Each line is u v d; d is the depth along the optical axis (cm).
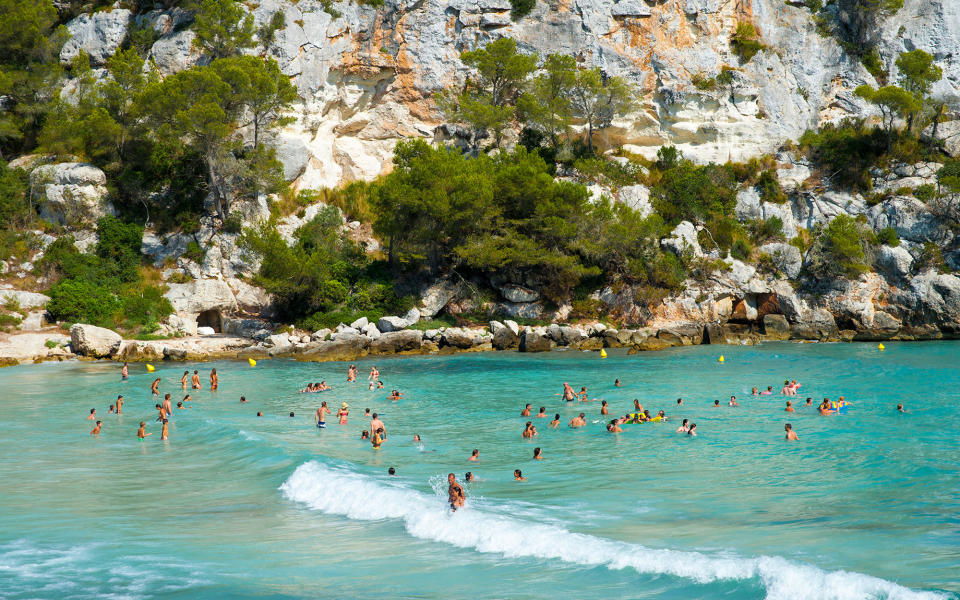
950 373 4316
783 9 8294
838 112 8062
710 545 1638
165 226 6631
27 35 7206
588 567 1564
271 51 7338
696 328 6281
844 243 6322
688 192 7038
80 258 6209
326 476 2278
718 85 7850
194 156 6756
